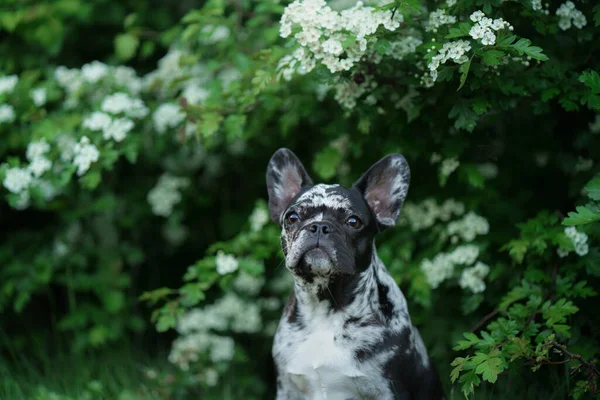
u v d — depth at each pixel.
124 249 5.69
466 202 4.73
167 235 5.93
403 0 3.55
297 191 3.93
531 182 5.02
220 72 5.36
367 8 3.80
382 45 3.62
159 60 6.00
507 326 3.61
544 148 4.86
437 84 4.02
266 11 4.99
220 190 5.97
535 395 4.14
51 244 5.63
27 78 5.27
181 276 6.22
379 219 3.77
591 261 4.04
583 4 4.12
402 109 4.41
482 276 4.47
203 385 5.03
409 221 4.89
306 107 4.85
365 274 3.59
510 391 4.23
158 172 6.01
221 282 4.65
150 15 6.30
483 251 4.60
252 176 5.91
